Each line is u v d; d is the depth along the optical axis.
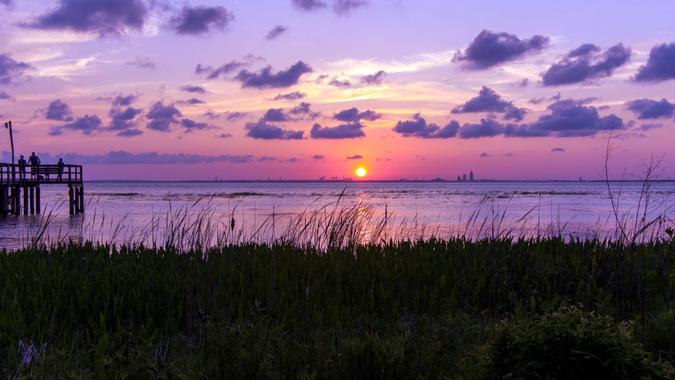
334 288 7.93
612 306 6.98
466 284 7.98
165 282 7.52
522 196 92.00
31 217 36.03
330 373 4.60
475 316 6.86
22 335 5.66
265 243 11.81
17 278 7.89
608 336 4.23
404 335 5.55
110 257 10.36
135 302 6.85
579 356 4.12
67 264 9.33
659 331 5.55
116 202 64.25
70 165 39.38
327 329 6.11
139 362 4.71
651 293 7.76
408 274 8.59
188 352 5.29
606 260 8.79
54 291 7.12
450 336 5.61
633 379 4.08
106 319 6.56
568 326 4.29
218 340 5.02
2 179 33.81
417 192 125.12
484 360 4.37
